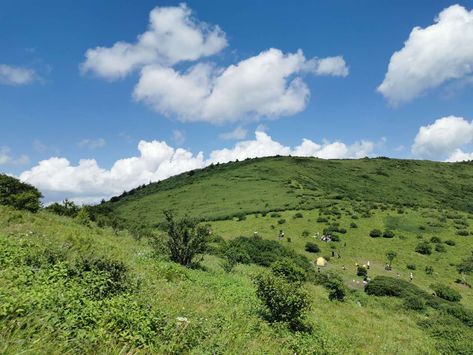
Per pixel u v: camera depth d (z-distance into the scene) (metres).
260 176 155.50
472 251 75.69
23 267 9.29
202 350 7.63
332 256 72.88
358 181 153.50
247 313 14.11
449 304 36.81
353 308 28.84
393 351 17.44
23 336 5.22
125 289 10.62
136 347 6.36
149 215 119.00
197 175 187.12
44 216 29.62
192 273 20.70
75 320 6.38
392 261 70.94
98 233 32.03
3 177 30.77
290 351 10.77
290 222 94.31
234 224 97.06
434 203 126.56
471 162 195.75
